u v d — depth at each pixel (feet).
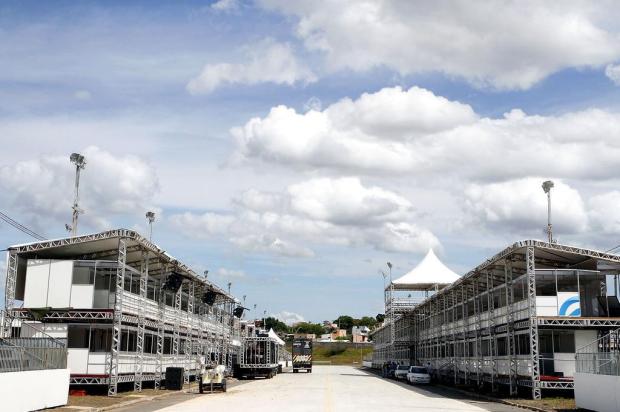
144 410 90.99
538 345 115.65
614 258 117.60
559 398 117.08
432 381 199.52
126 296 122.52
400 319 290.15
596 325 115.96
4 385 75.41
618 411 83.30
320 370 334.65
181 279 147.95
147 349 146.72
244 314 282.15
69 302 117.80
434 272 259.39
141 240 122.11
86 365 116.37
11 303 117.19
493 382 138.31
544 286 126.11
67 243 119.34
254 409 92.73
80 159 133.80
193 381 178.40
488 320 145.38
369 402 110.01
